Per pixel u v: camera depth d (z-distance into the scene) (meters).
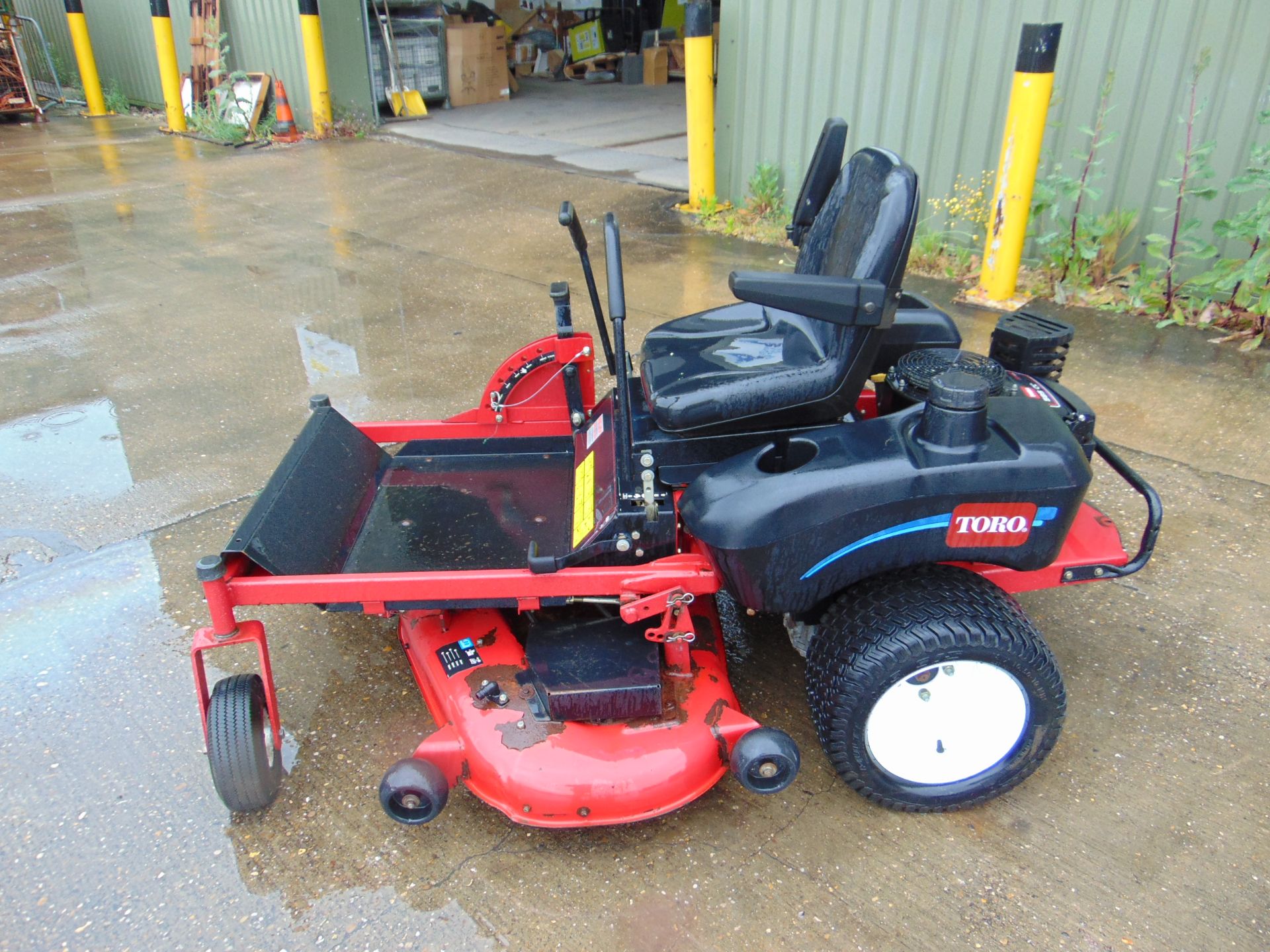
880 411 2.69
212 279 6.06
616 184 8.00
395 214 7.43
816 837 2.21
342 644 2.88
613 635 2.34
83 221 7.45
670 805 2.14
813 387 2.17
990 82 5.47
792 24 6.22
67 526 3.45
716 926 2.00
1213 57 4.71
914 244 5.84
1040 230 5.54
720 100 6.82
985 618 2.03
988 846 2.17
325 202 7.81
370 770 2.43
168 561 3.25
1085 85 5.16
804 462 2.18
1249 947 1.93
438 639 2.43
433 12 11.57
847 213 2.42
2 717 2.60
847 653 2.05
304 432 2.70
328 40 10.30
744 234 6.62
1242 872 2.09
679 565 2.17
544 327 5.13
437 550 2.53
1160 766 2.37
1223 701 2.56
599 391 4.32
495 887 2.10
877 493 1.94
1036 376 2.60
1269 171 4.33
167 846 2.22
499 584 2.19
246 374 4.69
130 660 2.81
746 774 2.09
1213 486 3.49
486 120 11.00
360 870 2.15
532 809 2.10
